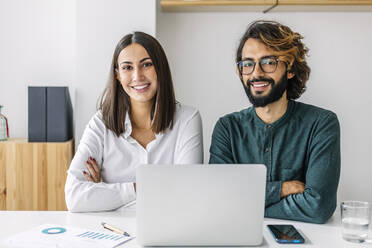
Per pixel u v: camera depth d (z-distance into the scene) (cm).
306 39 303
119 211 178
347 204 148
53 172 273
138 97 203
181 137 208
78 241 136
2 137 283
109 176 206
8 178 273
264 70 190
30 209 274
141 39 201
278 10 294
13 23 300
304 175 192
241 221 135
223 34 302
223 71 304
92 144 202
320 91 306
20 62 302
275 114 193
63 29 301
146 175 133
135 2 272
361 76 305
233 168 134
